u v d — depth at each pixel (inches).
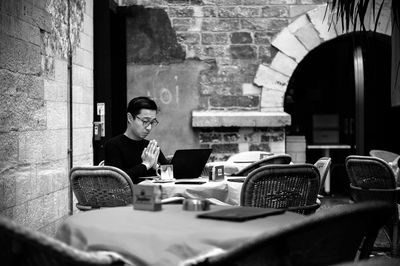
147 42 374.9
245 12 375.9
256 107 375.9
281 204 156.7
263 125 365.7
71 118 260.1
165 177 184.1
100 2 311.7
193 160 191.0
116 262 88.7
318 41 374.6
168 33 375.2
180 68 374.9
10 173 189.5
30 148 208.8
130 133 203.5
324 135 470.3
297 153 394.3
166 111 374.0
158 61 374.9
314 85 502.0
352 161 235.0
